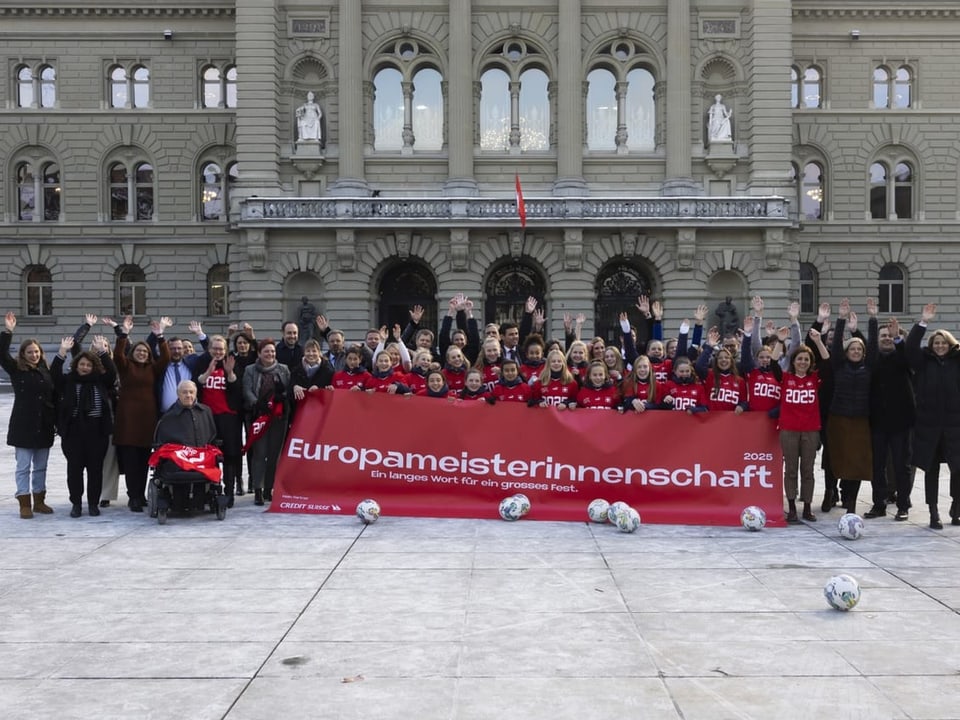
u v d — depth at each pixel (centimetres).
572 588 910
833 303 4534
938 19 4494
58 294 4525
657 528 1237
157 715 601
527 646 733
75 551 1089
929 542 1142
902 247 4528
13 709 611
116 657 712
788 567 1002
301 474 1370
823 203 4562
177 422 1308
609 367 1559
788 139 4022
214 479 1277
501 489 1336
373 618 809
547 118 4178
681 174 4019
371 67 4097
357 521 1284
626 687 646
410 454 1355
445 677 666
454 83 4022
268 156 3994
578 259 3922
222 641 749
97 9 4462
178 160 4528
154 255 4538
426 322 4147
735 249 3956
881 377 1302
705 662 696
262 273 3950
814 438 1280
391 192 4075
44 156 4553
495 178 4109
